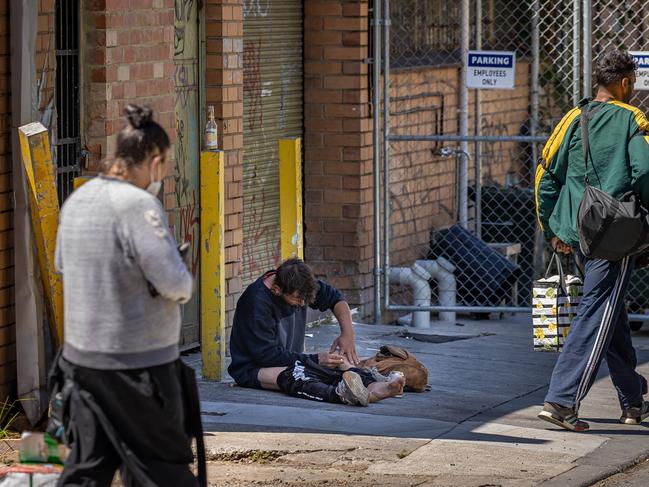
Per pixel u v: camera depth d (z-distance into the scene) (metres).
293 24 18.33
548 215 12.70
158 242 7.64
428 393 13.99
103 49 13.40
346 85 18.52
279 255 18.52
